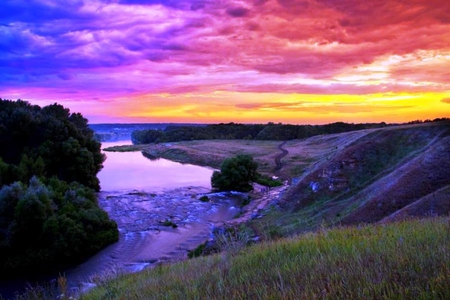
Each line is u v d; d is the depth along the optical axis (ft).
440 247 18.70
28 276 94.63
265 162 326.24
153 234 130.52
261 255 26.91
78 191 150.10
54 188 145.89
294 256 24.49
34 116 204.85
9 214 110.11
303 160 320.50
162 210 166.50
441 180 108.47
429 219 37.52
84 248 110.32
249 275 20.76
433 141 167.32
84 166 199.41
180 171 318.24
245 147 462.19
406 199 106.83
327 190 161.68
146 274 40.22
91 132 266.77
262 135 629.10
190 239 124.36
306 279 16.69
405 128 197.47
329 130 642.63
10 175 146.30
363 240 25.49
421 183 109.91
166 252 111.14
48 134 197.98
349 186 160.97
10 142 197.36
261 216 150.30
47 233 106.11
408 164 127.54
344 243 25.57
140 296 23.38
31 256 101.45
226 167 221.05
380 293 13.16
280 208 159.84
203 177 282.36
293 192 168.35
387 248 21.06
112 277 44.73
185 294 19.58
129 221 147.43
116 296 27.45
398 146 182.29
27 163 158.71
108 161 401.49
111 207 168.96
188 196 201.67
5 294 82.33
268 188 229.45
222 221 149.48
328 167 172.96
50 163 190.08
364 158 174.91
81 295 32.83
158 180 264.11
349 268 17.12
